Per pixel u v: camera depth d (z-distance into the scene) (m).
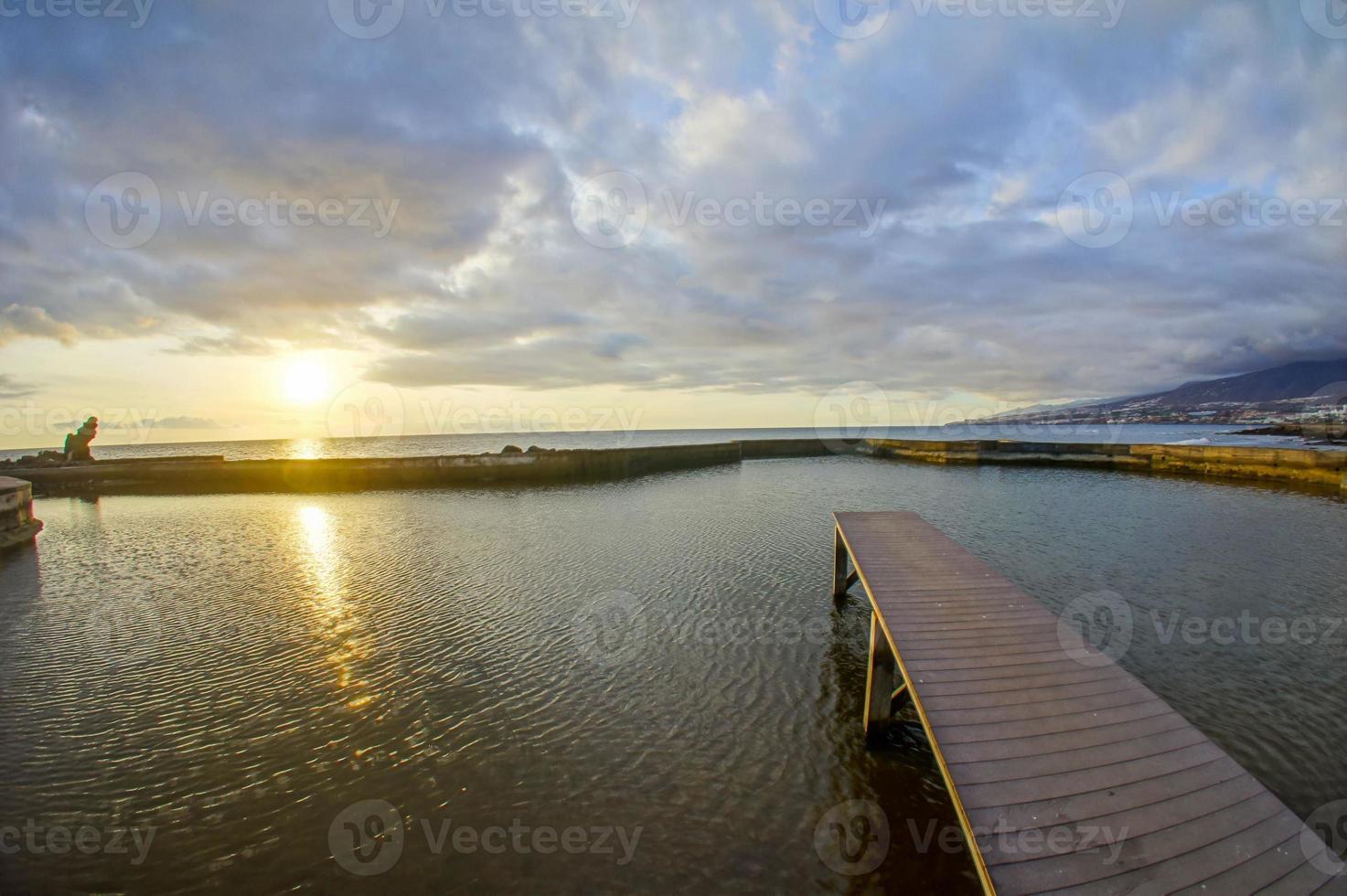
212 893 4.08
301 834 4.62
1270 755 5.46
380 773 5.34
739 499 21.52
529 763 5.50
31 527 15.75
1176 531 14.51
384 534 15.59
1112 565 11.53
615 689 6.85
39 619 9.18
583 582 10.91
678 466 34.16
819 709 6.44
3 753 5.63
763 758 5.58
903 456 38.16
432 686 6.93
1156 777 3.77
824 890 4.11
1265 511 16.95
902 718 6.28
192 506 21.38
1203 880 3.05
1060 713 4.45
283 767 5.43
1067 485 23.72
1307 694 6.54
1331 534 13.91
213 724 6.13
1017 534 14.48
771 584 10.80
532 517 18.09
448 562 12.43
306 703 6.54
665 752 5.65
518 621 8.97
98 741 5.84
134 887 4.13
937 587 7.11
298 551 13.63
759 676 7.21
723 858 4.39
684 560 12.55
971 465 32.88
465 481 26.58
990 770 3.84
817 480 27.42
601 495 23.05
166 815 4.82
